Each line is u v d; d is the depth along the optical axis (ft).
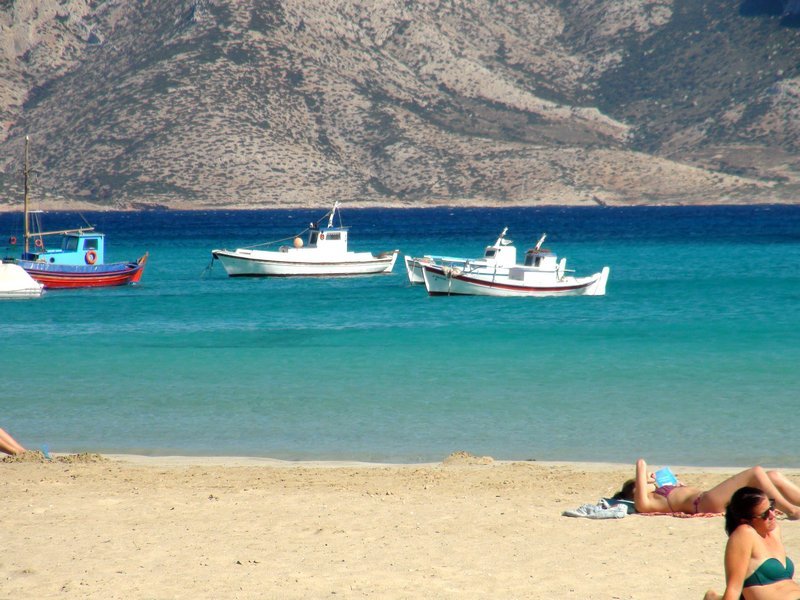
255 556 107.55
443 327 370.32
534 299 471.21
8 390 239.50
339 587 97.30
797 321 370.73
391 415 207.51
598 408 212.23
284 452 175.42
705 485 139.85
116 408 216.74
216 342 333.01
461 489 139.74
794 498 117.70
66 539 114.42
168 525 120.37
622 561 104.83
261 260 612.29
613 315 403.34
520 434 188.34
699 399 220.64
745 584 77.00
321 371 267.18
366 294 512.22
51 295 506.48
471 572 101.71
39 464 158.61
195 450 177.17
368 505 129.90
